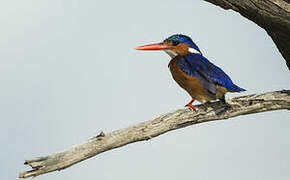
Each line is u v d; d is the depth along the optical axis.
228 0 10.11
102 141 8.98
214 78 10.28
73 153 8.71
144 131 9.39
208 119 10.07
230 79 10.48
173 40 11.05
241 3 10.07
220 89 10.31
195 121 9.90
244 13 10.32
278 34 10.86
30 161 8.38
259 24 10.61
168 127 9.62
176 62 10.71
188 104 10.48
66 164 8.64
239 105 10.21
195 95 10.48
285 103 10.33
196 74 10.36
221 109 10.12
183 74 10.49
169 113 9.73
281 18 10.05
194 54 10.90
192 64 10.51
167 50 11.09
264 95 10.33
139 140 9.40
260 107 10.28
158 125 9.52
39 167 8.43
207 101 10.44
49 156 8.55
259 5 9.98
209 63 10.57
